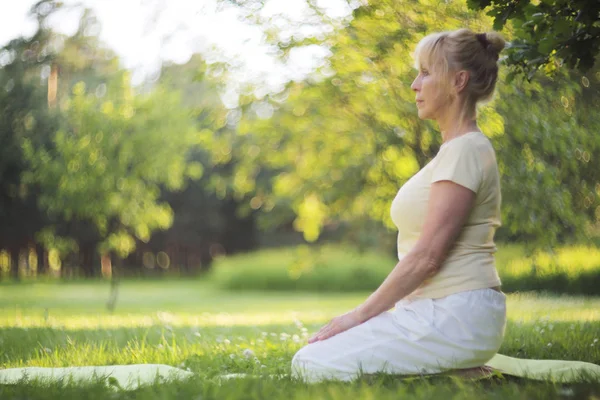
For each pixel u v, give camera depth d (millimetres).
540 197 8367
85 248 29484
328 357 3244
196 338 6059
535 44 4375
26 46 24844
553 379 3318
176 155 17422
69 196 16406
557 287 15211
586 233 9227
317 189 12547
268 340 5930
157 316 10000
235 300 19828
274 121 13109
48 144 24406
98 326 7762
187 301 19266
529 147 8398
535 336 5863
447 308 3146
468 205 3123
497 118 7891
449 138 3316
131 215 16875
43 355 5113
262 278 25312
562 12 4219
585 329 6328
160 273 32688
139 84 17297
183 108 17234
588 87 8328
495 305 3184
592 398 2828
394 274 3176
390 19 8664
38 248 28641
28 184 25609
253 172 14438
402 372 3166
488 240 3229
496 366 4133
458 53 3246
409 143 9703
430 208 3160
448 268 3170
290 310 15047
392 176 11203
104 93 18000
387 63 9477
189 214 31969
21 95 24969
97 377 3506
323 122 12250
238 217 32875
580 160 8609
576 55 4137
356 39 9477
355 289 25016
